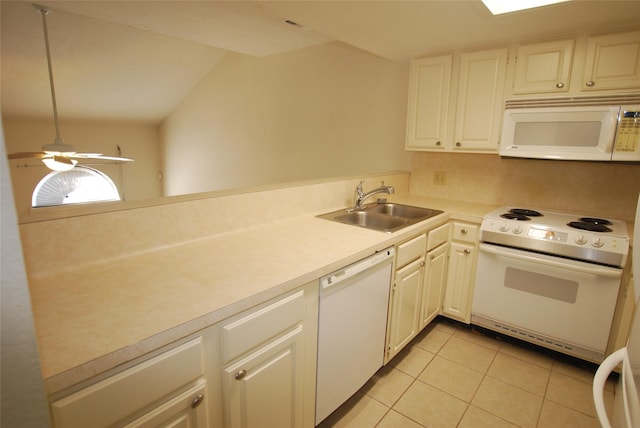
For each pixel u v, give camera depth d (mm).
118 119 5621
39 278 1112
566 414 1729
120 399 795
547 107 2049
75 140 5434
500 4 1657
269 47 3562
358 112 3215
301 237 1664
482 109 2324
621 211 2195
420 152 2928
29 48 3484
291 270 1249
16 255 467
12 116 4758
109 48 3803
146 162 6281
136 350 793
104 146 5742
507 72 2203
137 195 6238
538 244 1991
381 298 1747
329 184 2232
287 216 1983
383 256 1651
